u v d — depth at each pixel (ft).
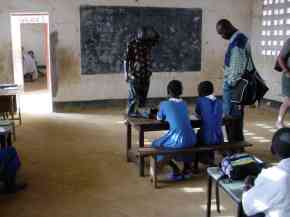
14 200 11.24
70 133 18.75
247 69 14.17
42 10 23.41
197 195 11.64
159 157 12.28
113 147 16.47
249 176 7.88
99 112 23.91
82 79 24.80
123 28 24.81
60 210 10.60
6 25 23.31
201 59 26.68
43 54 44.78
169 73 26.17
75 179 12.85
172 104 12.69
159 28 25.41
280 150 6.56
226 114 14.78
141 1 24.79
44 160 14.70
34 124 20.56
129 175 13.25
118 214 10.39
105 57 24.90
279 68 18.17
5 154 11.79
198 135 13.32
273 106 25.11
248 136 18.34
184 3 25.61
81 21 24.09
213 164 13.71
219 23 14.43
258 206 6.70
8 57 23.70
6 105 17.97
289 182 6.40
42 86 34.58
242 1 26.81
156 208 10.76
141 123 13.26
